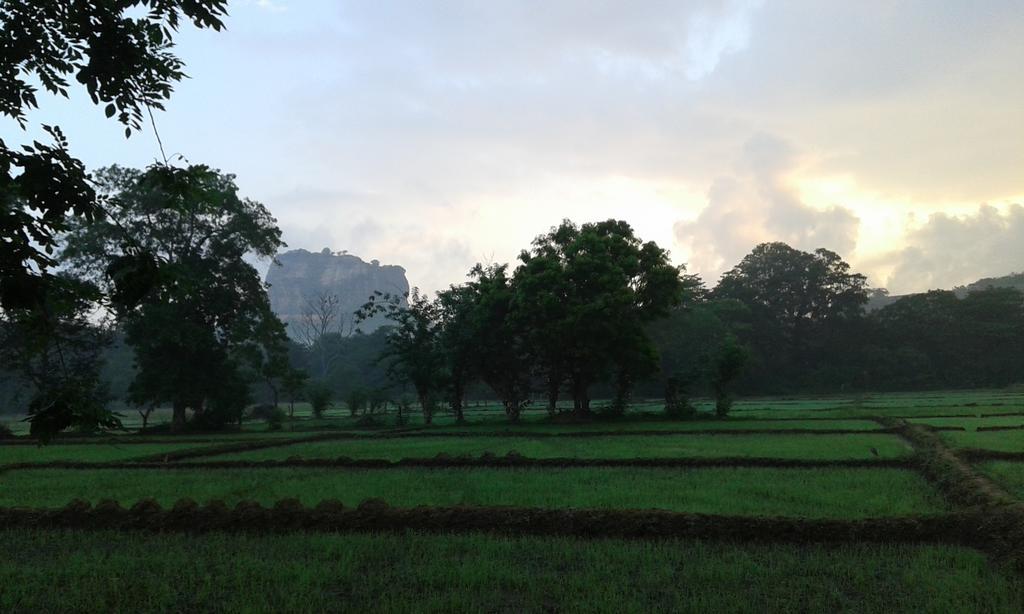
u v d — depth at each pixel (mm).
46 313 4980
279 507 10781
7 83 4961
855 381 86875
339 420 52875
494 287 42812
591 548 8953
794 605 6719
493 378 44688
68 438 35812
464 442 28141
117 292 4898
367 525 10367
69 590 7586
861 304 95062
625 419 42125
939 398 61438
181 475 17766
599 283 37844
